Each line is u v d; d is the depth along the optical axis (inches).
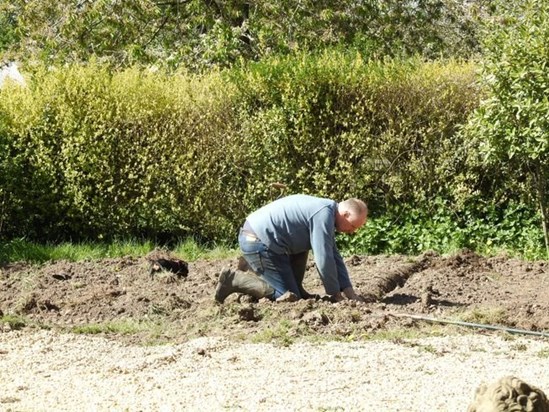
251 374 312.8
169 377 310.8
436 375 312.3
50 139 597.9
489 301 436.1
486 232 575.8
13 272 509.7
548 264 520.4
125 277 490.0
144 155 589.9
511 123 525.3
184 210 596.7
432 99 580.1
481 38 584.7
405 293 455.2
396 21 839.7
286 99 580.7
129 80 597.9
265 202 589.9
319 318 376.5
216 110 589.6
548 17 518.6
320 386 298.0
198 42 818.2
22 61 816.3
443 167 579.8
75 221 602.9
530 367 325.1
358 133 581.9
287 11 803.4
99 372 320.2
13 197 595.2
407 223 581.6
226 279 407.8
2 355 343.9
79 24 805.9
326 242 398.3
